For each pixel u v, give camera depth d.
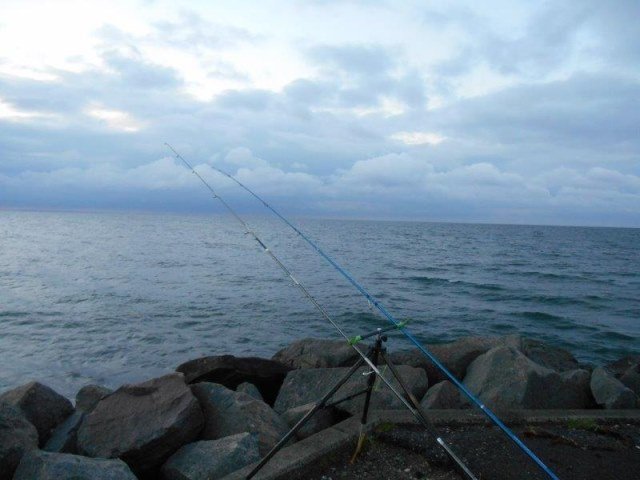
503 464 4.13
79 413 5.39
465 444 4.46
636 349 15.34
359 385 5.79
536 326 18.02
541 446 4.51
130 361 12.16
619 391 5.94
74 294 21.86
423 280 30.38
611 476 4.04
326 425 5.14
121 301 20.34
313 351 8.99
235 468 3.99
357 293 23.91
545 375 6.14
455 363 8.00
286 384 6.61
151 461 4.55
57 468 3.47
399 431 4.60
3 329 15.20
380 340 3.53
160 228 122.06
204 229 122.62
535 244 92.25
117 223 161.38
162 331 15.39
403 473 3.96
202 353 13.09
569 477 3.99
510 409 5.30
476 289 26.95
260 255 46.97
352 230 157.25
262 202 6.90
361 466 4.05
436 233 150.50
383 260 45.69
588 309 21.81
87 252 45.12
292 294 23.08
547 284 30.12
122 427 4.71
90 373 11.17
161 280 27.11
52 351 12.86
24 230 93.25
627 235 180.75
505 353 6.65
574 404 6.18
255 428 4.74
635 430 5.00
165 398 4.96
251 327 16.34
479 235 139.12
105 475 3.53
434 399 5.55
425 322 18.00
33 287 23.67
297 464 3.86
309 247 62.84
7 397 5.42
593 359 14.20
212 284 26.05
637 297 25.55
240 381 7.60
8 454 4.12
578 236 154.25
